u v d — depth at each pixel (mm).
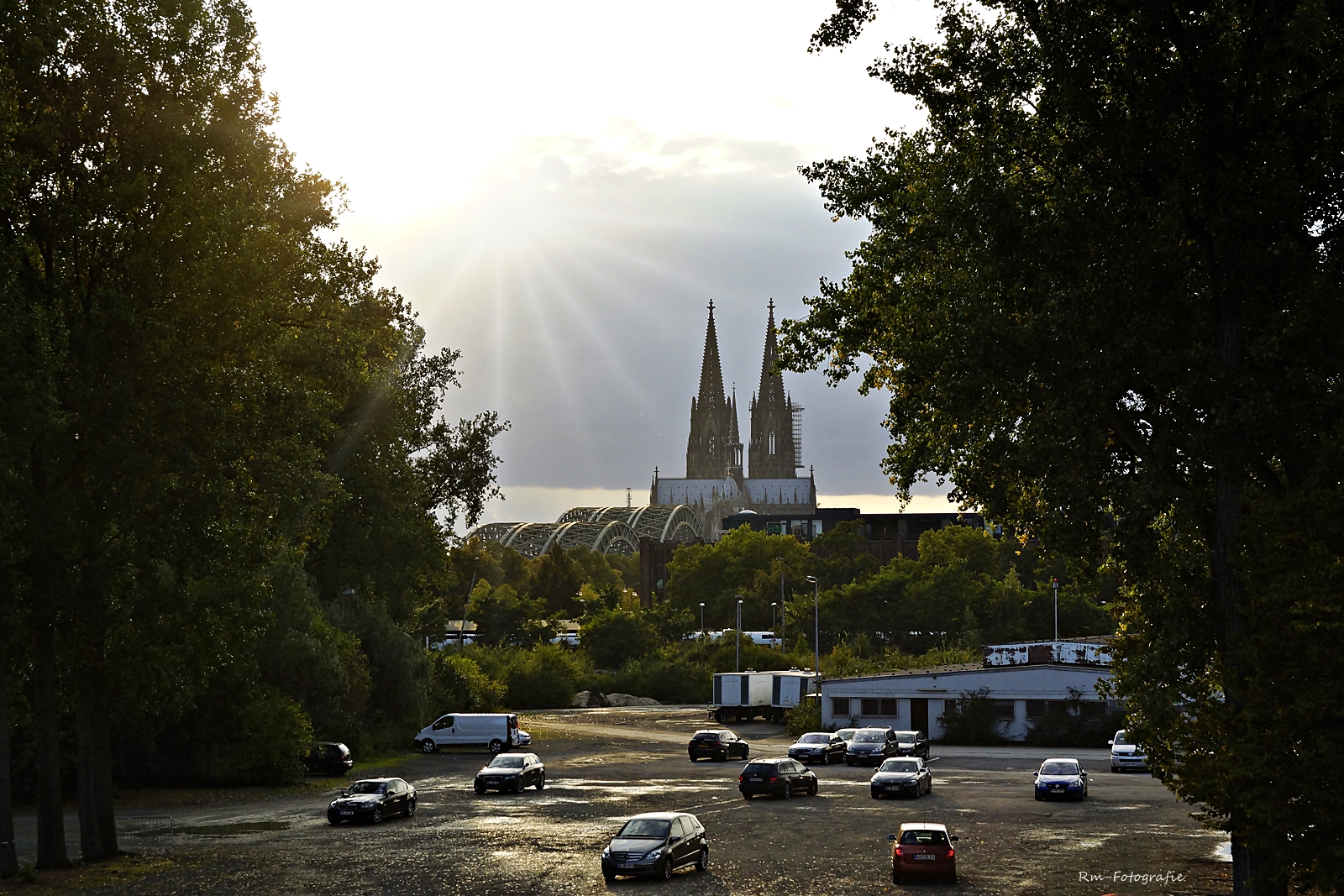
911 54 23469
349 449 59969
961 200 22391
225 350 30734
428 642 110812
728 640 134000
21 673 32906
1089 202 21375
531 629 158125
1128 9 20328
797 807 43094
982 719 73562
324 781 54656
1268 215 20297
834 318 29719
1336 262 20703
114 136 29844
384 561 64438
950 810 42156
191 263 29484
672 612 168000
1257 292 20719
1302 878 19109
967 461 24984
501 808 43219
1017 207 22203
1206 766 19812
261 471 33344
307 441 42156
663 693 127750
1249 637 19344
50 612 28516
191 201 29344
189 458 29297
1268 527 19359
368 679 67625
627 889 26875
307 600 61250
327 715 60812
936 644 141000
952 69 22969
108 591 28844
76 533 27781
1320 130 20188
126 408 28469
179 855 32250
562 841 34469
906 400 26547
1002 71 22438
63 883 27859
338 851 32688
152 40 29562
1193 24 20672
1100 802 44250
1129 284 20594
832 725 78125
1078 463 20938
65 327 28750
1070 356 20719
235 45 31078
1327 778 18312
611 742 76812
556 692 118500
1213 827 20734
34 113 28844
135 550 29344
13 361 26328
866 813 41312
